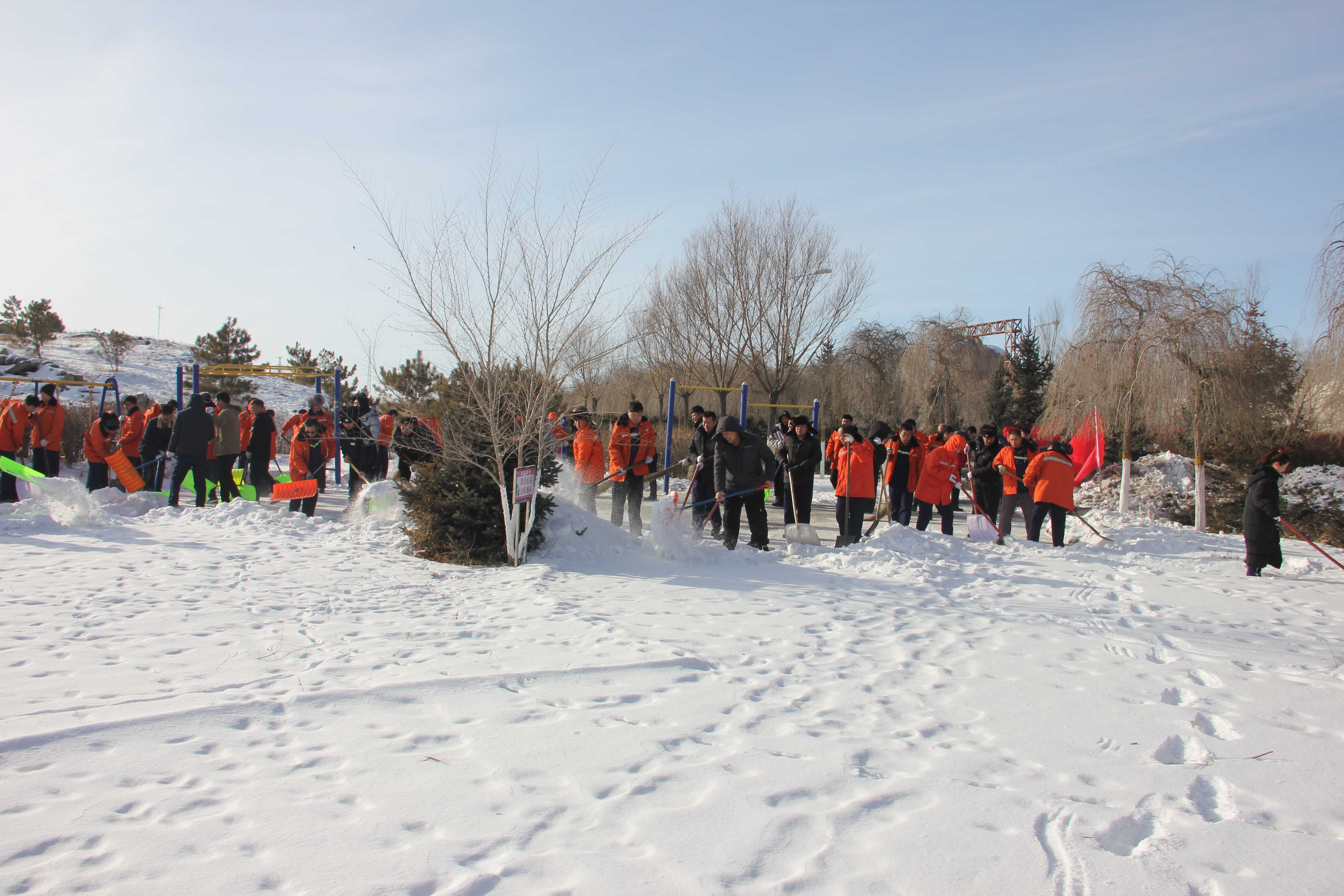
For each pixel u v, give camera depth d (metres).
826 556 8.71
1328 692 4.56
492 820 2.84
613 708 4.03
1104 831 2.89
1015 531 12.90
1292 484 13.91
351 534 9.48
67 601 5.88
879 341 34.19
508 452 8.00
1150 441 19.12
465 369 7.99
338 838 2.69
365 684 4.25
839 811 2.95
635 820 2.86
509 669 4.58
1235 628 6.20
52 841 2.62
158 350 44.56
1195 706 4.30
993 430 11.65
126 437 12.80
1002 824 2.89
